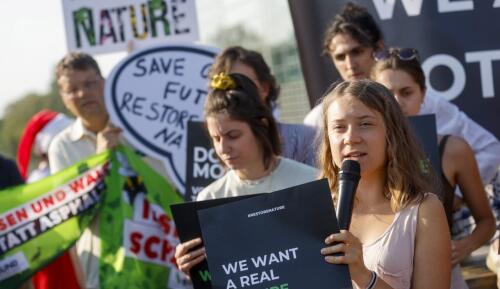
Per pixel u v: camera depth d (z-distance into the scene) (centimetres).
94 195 559
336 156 320
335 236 289
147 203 559
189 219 360
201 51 559
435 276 310
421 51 539
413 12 539
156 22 591
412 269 314
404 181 319
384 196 325
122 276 550
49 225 554
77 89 586
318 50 554
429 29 538
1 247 549
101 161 562
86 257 570
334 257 289
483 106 536
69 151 597
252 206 300
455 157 440
